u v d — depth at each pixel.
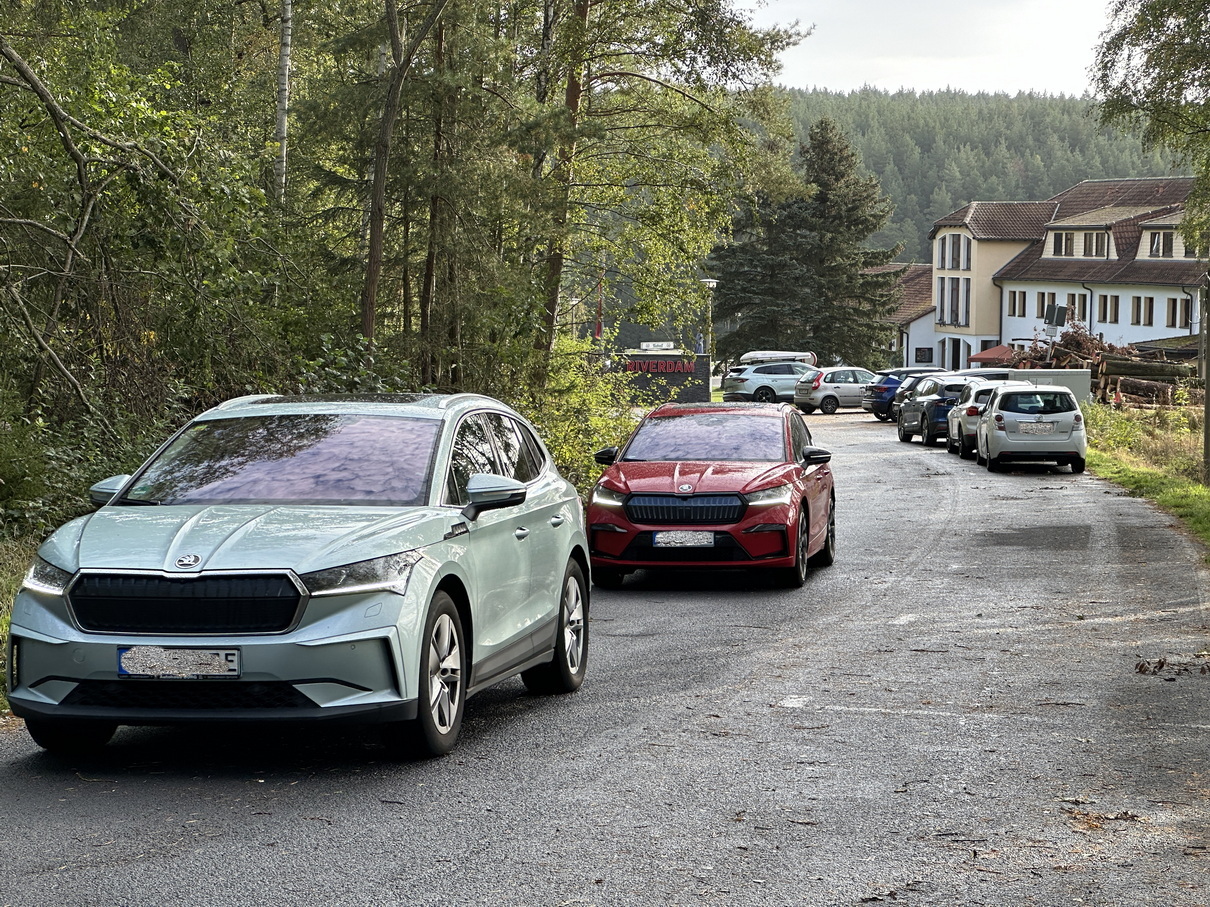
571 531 8.38
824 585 13.09
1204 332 23.73
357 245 21.42
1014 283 88.38
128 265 15.16
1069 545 16.03
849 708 7.70
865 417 54.78
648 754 6.65
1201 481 24.89
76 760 6.47
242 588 5.92
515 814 5.61
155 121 15.05
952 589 12.66
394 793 5.91
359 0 26.39
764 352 72.25
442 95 20.19
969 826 5.46
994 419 28.08
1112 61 33.53
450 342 20.80
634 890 4.70
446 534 6.64
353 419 7.49
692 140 30.88
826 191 80.56
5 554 11.52
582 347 24.66
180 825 5.43
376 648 6.02
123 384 14.65
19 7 18.11
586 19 29.12
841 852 5.12
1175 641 9.80
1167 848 5.16
